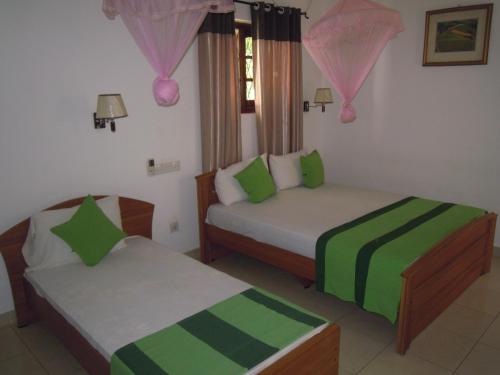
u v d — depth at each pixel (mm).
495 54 3734
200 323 2014
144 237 3314
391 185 4707
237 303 2205
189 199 3867
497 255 3934
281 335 1900
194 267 2705
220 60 3668
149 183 3545
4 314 2908
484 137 3924
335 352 2021
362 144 4875
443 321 2885
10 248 2750
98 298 2314
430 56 4125
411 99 4367
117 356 1793
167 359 1745
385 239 2807
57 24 2822
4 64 2641
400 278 2436
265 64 4074
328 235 2904
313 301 3221
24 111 2768
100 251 2779
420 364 2451
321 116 5191
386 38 3576
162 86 3006
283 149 4500
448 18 3939
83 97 3027
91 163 3152
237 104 3908
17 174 2803
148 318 2092
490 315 2947
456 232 2898
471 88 3930
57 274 2627
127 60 3227
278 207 3617
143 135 3428
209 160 3809
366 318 2967
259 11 3889
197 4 2697
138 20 2832
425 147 4352
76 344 2191
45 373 2445
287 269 3180
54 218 2816
